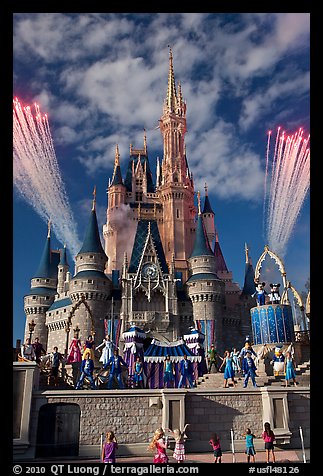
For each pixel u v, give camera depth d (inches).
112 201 4362.7
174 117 4749.0
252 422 879.7
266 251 1501.0
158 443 600.4
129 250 4195.4
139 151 4958.2
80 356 1253.1
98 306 2942.9
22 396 810.8
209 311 3056.1
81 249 3125.0
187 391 868.0
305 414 886.4
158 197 4503.0
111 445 600.4
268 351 1278.3
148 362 1218.6
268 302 1409.9
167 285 3112.7
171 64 5083.7
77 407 862.5
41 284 3427.7
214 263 3280.0
